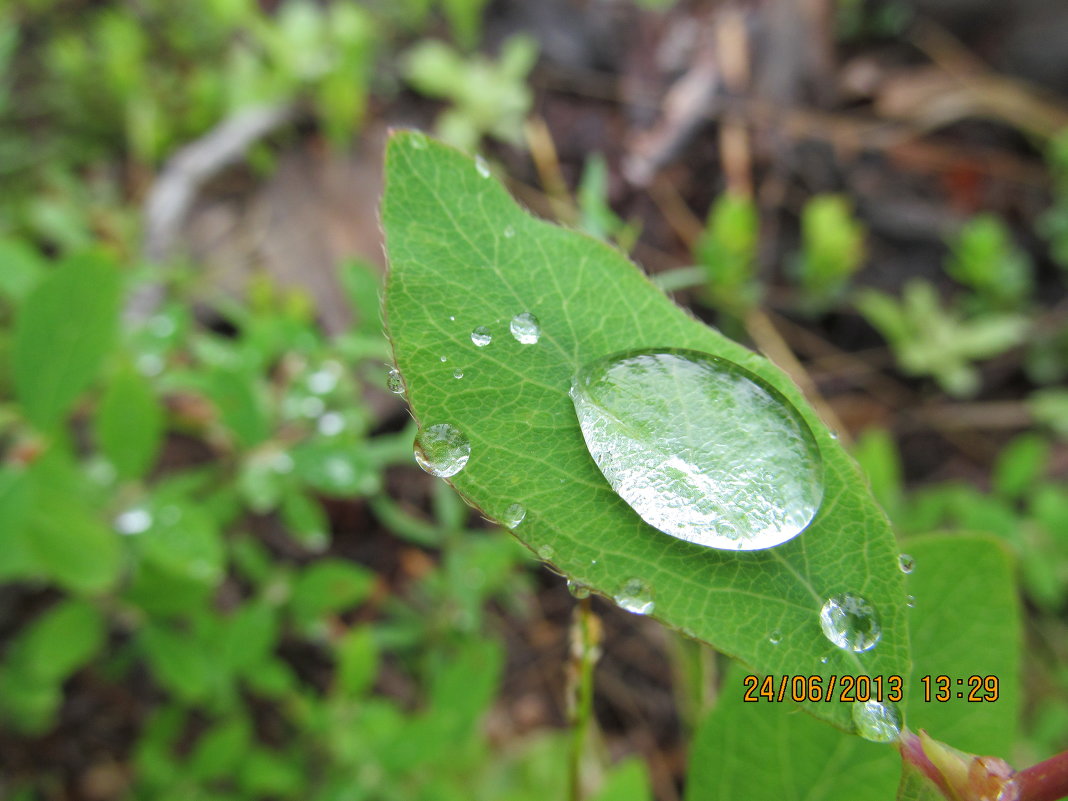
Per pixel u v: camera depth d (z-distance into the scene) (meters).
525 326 0.05
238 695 0.17
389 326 0.05
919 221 0.26
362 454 0.14
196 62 0.26
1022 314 0.25
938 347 0.24
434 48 0.26
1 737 0.16
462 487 0.05
